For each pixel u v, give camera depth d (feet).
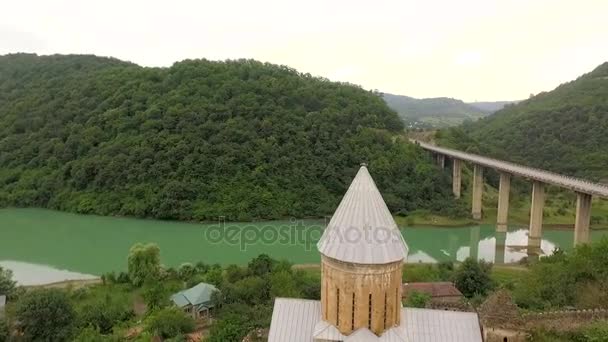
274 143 364.99
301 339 73.46
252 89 410.31
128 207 317.01
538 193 268.41
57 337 125.80
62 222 304.09
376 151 384.88
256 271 172.04
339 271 69.87
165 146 344.90
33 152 378.73
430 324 73.61
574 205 361.10
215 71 439.22
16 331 127.13
